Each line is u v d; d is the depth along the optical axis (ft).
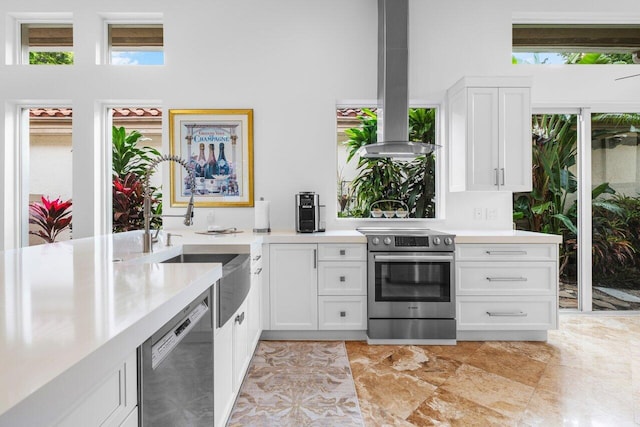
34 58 10.75
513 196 11.52
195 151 10.56
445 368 7.57
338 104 11.09
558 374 7.30
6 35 10.22
